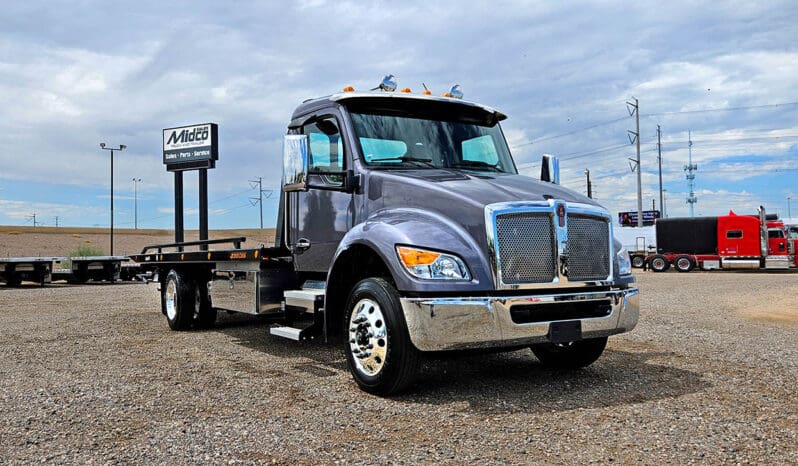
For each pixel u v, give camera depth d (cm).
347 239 570
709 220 3456
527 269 510
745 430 428
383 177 595
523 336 502
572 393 537
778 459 371
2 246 5362
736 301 1461
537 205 516
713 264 3425
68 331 966
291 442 410
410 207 564
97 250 3125
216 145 3127
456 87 712
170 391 554
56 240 6631
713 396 523
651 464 365
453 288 494
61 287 2294
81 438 422
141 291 1997
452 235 514
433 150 661
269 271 738
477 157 683
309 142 697
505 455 381
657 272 3488
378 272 592
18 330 984
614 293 541
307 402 513
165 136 3266
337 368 655
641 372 623
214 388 565
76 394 545
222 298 834
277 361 697
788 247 3375
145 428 444
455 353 538
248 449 396
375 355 532
